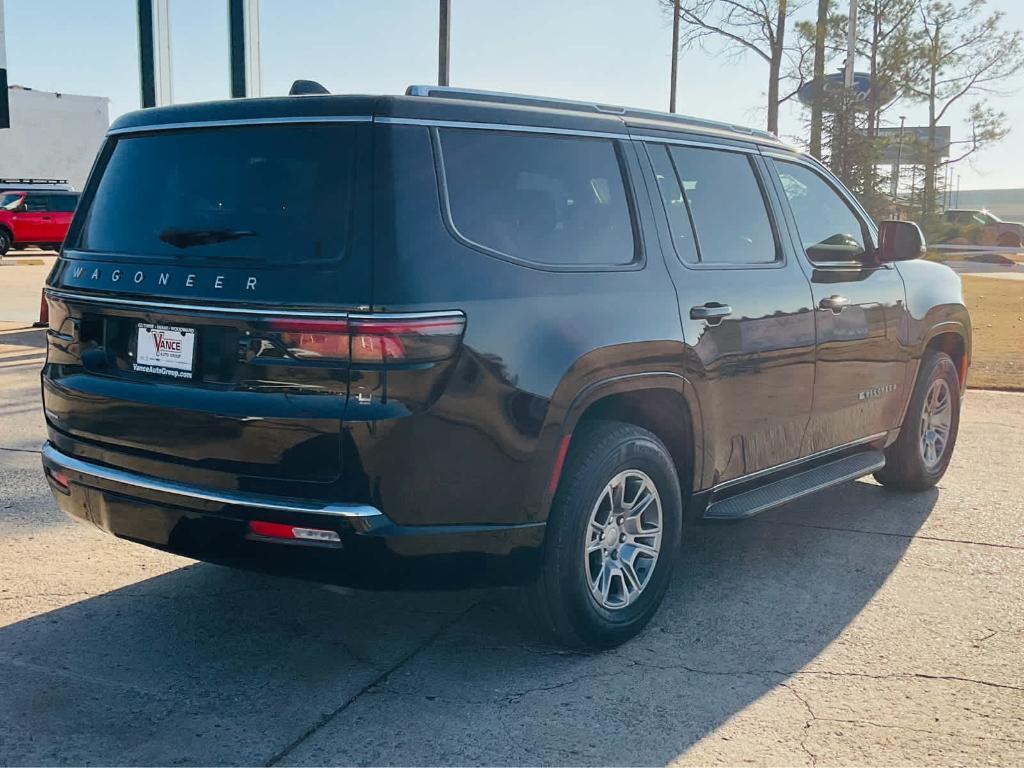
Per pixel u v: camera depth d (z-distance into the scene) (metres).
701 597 4.42
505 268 3.39
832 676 3.66
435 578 3.32
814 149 22.80
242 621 4.06
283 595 4.34
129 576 4.53
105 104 48.09
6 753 3.05
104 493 3.56
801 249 4.88
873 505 5.88
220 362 3.29
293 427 3.12
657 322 3.87
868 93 25.33
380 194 3.18
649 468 3.90
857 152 22.47
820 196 5.22
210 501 3.26
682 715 3.36
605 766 3.04
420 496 3.19
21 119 44.47
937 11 30.52
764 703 3.45
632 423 4.09
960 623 4.16
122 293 3.49
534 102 3.82
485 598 4.34
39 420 7.73
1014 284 23.30
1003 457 7.03
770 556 4.98
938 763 3.09
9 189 29.92
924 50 27.41
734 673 3.68
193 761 3.03
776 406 4.60
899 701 3.48
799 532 5.36
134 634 3.92
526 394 3.35
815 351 4.81
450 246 3.26
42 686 3.49
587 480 3.61
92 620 4.04
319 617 4.12
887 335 5.41
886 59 26.69
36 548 4.86
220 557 3.35
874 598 4.43
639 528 3.93
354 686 3.53
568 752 3.12
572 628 3.69
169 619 4.07
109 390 3.51
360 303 3.09
